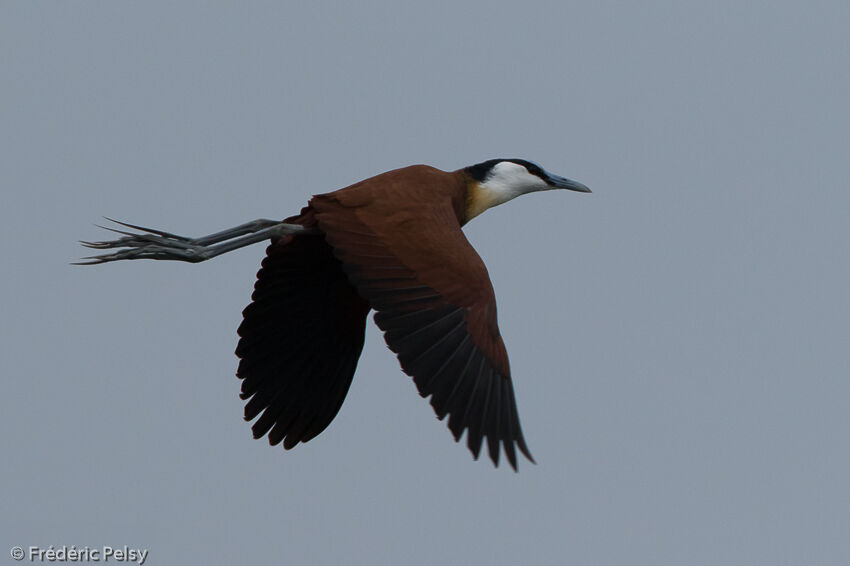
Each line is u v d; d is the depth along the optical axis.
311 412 13.23
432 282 11.11
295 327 13.00
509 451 10.56
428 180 12.39
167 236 11.43
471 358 10.77
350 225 11.54
